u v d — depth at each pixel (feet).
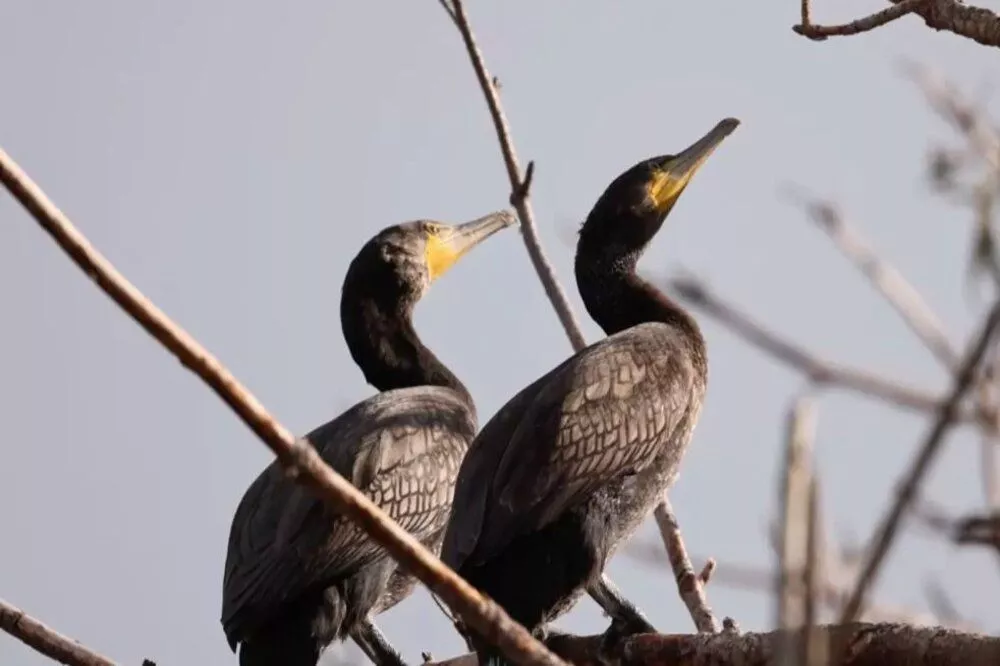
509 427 42.39
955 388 17.01
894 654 32.07
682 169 51.31
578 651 41.55
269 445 21.31
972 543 19.39
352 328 57.62
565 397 42.24
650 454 43.04
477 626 22.06
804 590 16.24
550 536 41.32
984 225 20.52
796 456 16.40
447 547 41.01
